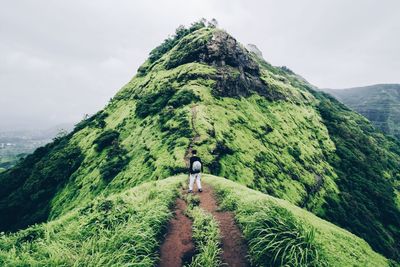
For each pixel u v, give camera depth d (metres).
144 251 9.66
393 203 86.50
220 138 64.19
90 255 9.07
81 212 14.31
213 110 75.94
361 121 160.00
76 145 100.50
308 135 99.44
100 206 13.77
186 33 141.88
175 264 9.65
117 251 9.23
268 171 66.44
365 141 118.88
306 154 86.69
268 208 11.62
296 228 10.27
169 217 12.86
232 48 104.69
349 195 79.75
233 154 62.78
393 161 121.25
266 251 9.60
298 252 9.16
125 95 120.69
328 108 136.12
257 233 10.46
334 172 90.38
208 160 54.69
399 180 108.19
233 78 93.19
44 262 8.65
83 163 85.12
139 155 67.75
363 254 12.23
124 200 14.34
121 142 83.56
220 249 10.15
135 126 88.50
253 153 68.56
